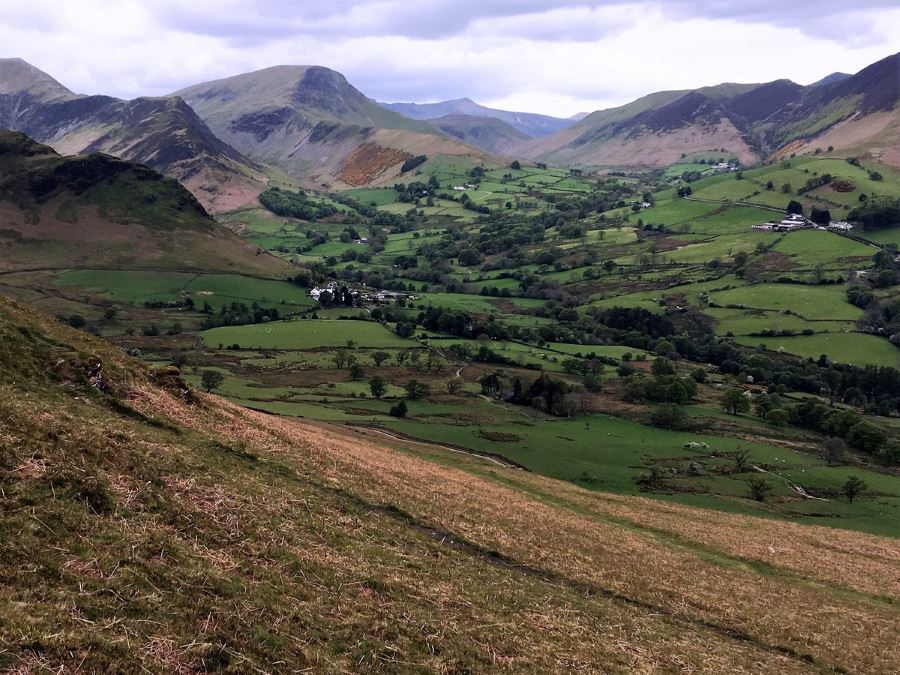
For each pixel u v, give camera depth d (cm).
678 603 3522
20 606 1498
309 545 2561
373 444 7056
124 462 2509
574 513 5478
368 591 2348
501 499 5097
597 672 2294
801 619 3762
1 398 2550
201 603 1823
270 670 1658
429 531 3459
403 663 1925
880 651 3484
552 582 3281
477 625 2367
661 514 6406
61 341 3525
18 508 1884
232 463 3244
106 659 1455
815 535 6612
